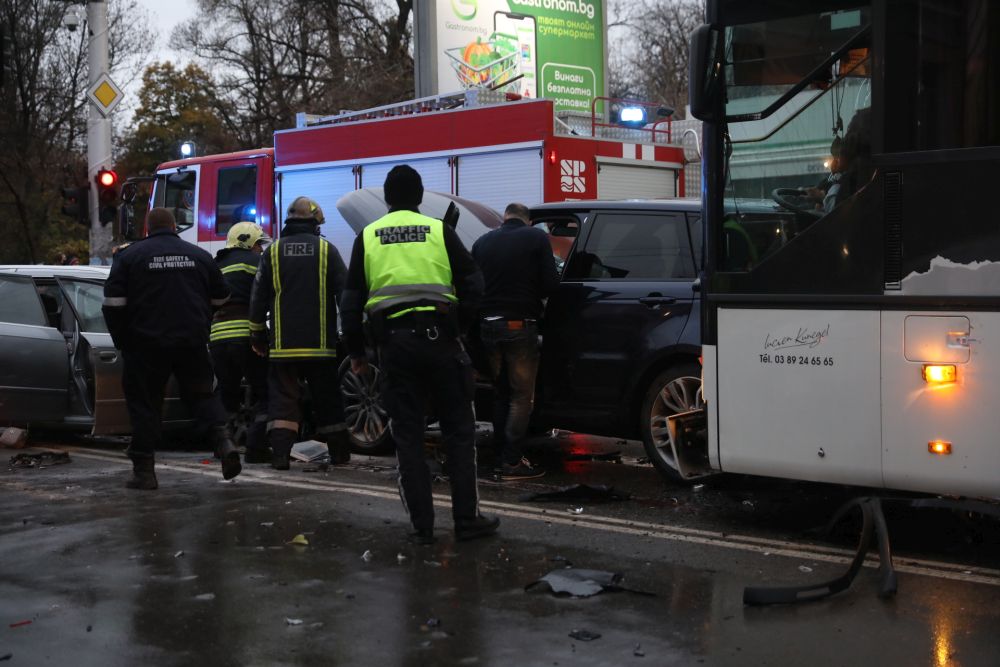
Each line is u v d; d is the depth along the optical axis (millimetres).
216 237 15086
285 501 7184
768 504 7090
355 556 5809
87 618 4809
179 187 15555
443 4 21656
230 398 9117
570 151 12125
